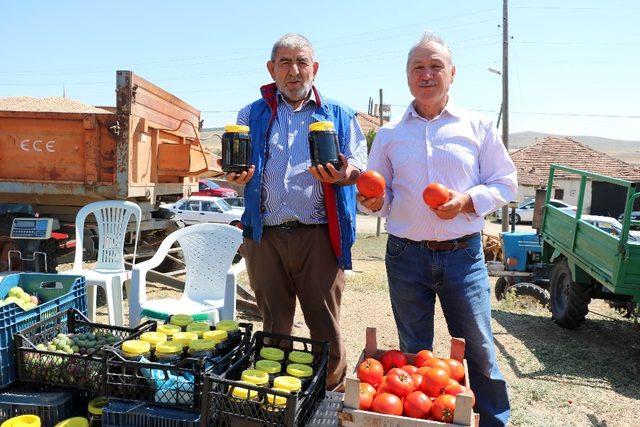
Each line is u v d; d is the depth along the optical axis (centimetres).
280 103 314
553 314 704
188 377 245
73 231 667
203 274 450
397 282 298
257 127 313
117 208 530
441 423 202
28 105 872
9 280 329
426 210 283
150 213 754
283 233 310
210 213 1608
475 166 288
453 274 284
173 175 732
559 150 3919
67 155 598
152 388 243
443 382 221
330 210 307
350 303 717
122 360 247
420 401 212
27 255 596
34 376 271
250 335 286
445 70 278
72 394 271
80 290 332
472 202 270
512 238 873
